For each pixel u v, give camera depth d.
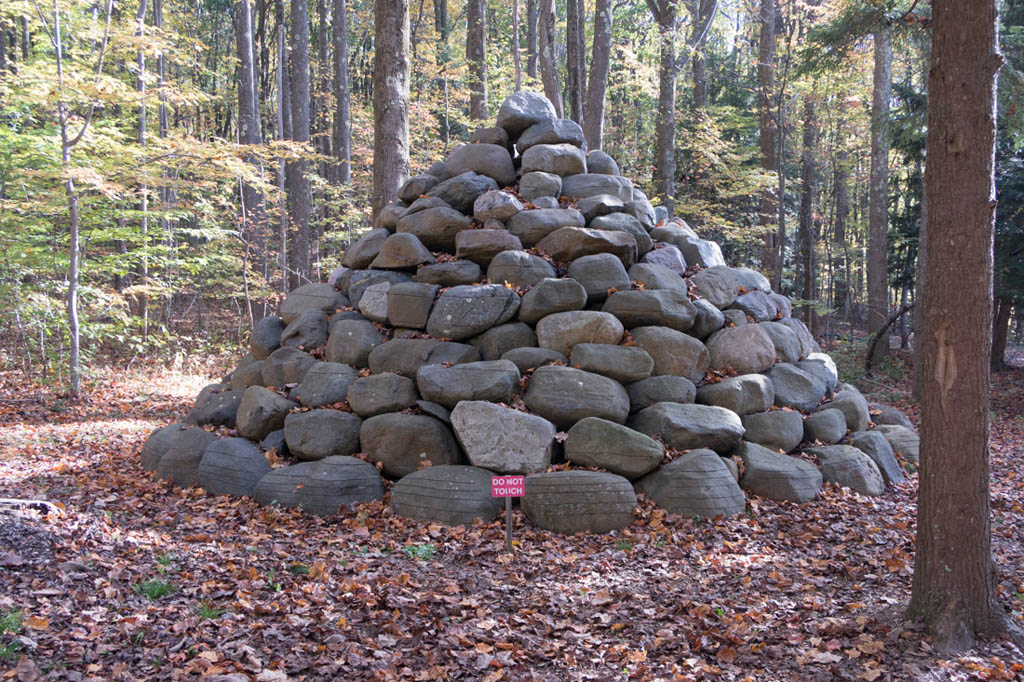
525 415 7.93
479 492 7.54
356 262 10.91
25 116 16.41
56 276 17.66
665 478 7.61
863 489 8.54
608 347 8.66
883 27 13.55
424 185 11.15
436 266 9.79
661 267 9.87
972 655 4.43
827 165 30.83
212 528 6.99
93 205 16.00
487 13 38.59
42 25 13.62
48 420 12.24
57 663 4.04
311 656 4.44
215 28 37.22
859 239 34.88
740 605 5.35
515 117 11.59
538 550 6.64
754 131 30.38
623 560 6.37
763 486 8.01
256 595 5.29
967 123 4.52
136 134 21.11
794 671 4.36
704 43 23.27
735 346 9.35
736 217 25.41
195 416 9.78
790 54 21.52
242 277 21.88
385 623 4.95
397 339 9.18
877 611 5.19
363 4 36.00
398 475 8.16
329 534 7.00
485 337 9.06
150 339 17.67
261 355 10.43
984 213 4.56
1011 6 19.66
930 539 4.76
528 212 10.05
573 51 18.69
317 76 31.78
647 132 29.64
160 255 18.47
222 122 36.12
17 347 17.22
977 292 4.58
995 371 21.89
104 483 8.42
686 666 4.44
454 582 5.79
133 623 4.59
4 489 7.88
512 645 4.72
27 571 5.04
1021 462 11.15
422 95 27.66
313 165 26.42
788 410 9.05
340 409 8.77
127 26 14.53
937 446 4.72
